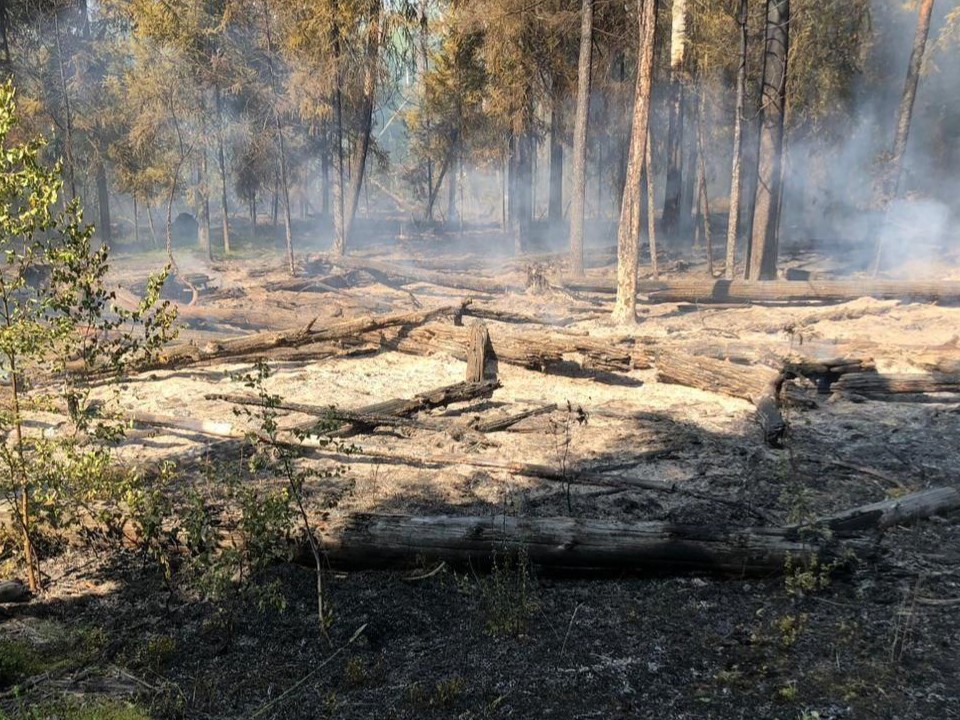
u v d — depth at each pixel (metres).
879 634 4.43
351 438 8.05
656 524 5.18
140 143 24.69
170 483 6.58
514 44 23.25
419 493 6.64
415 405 8.79
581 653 4.32
